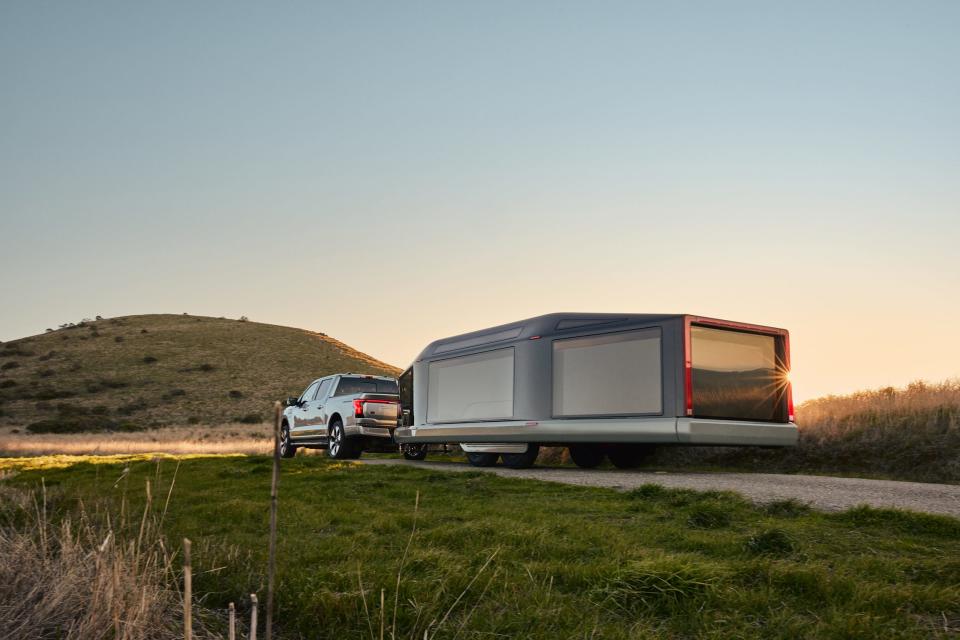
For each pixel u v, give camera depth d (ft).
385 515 24.40
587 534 20.18
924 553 18.20
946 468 42.78
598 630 12.52
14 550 16.12
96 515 22.89
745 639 12.03
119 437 171.83
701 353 42.91
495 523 21.58
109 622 12.58
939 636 11.91
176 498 30.55
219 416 214.07
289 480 37.14
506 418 50.26
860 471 46.57
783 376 45.32
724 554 17.94
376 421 61.36
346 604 14.05
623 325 44.55
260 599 15.26
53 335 297.94
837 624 12.39
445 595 14.62
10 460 63.82
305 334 322.34
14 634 12.71
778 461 50.85
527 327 49.75
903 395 55.36
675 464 54.70
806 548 18.45
